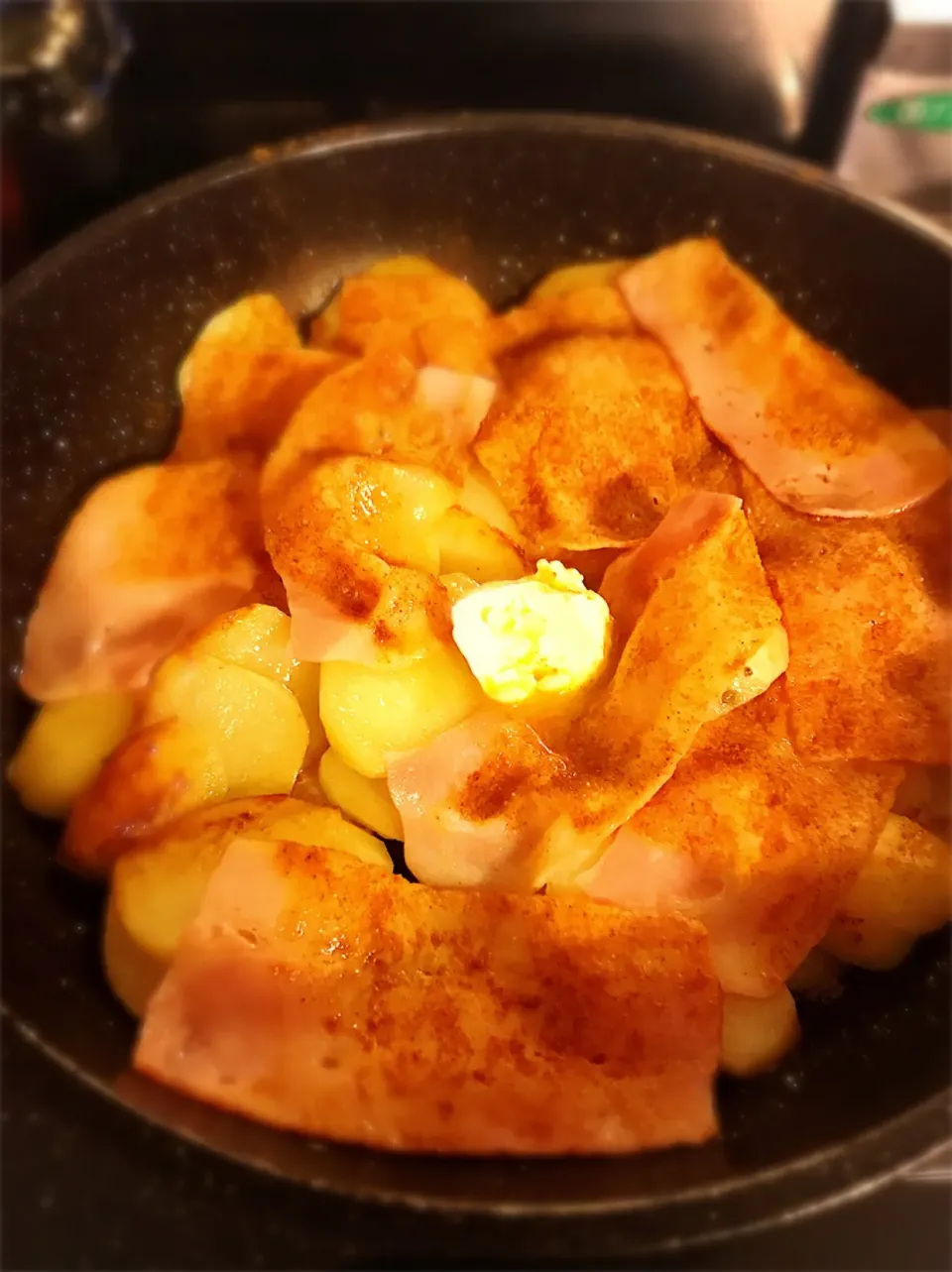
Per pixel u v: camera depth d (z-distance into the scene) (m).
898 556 0.29
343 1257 0.20
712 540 0.27
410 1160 0.20
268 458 0.29
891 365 0.32
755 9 0.34
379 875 0.24
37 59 0.34
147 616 0.27
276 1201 0.20
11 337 0.27
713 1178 0.20
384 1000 0.23
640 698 0.26
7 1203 0.20
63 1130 0.21
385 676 0.26
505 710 0.27
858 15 0.32
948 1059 0.21
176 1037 0.22
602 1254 0.19
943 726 0.27
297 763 0.27
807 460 0.30
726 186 0.31
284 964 0.23
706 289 0.31
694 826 0.25
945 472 0.29
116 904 0.24
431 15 0.35
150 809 0.25
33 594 0.29
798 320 0.33
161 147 0.36
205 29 0.35
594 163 0.31
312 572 0.27
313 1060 0.22
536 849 0.25
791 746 0.27
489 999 0.23
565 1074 0.22
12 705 0.27
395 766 0.26
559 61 0.36
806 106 0.35
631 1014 0.23
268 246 0.32
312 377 0.31
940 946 0.25
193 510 0.28
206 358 0.31
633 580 0.28
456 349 0.31
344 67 0.36
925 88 0.32
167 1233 0.20
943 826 0.27
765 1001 0.24
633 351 0.31
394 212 0.33
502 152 0.31
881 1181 0.19
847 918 0.25
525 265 0.34
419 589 0.27
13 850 0.25
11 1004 0.21
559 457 0.30
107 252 0.29
